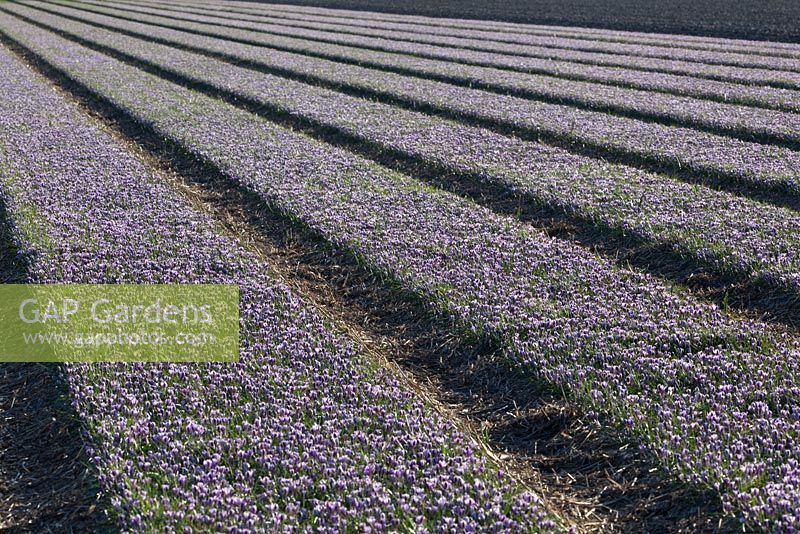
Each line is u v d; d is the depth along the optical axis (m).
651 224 12.01
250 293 9.95
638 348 8.23
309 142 18.02
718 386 7.55
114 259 10.93
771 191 14.34
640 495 6.43
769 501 5.78
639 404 7.27
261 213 13.62
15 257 11.72
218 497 6.00
